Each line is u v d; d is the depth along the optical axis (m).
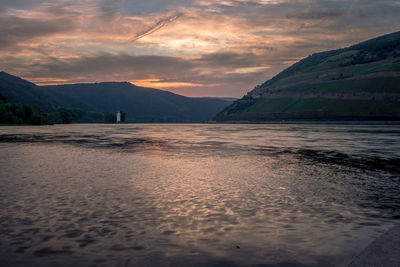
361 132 96.31
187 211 11.46
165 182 17.27
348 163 25.81
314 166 24.03
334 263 7.14
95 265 7.14
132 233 9.16
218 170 21.94
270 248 8.06
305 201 12.98
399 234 8.95
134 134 85.19
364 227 9.64
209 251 7.90
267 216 10.84
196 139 61.81
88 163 25.78
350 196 13.89
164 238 8.78
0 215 10.86
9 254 7.73
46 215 10.88
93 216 10.79
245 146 44.06
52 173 20.34
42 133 88.31
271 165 24.64
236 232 9.25
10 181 17.34
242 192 14.71
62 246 8.21
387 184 16.72
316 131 106.38
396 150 37.44
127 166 24.03
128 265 7.14
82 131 107.62
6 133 86.88
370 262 7.12
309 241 8.50
